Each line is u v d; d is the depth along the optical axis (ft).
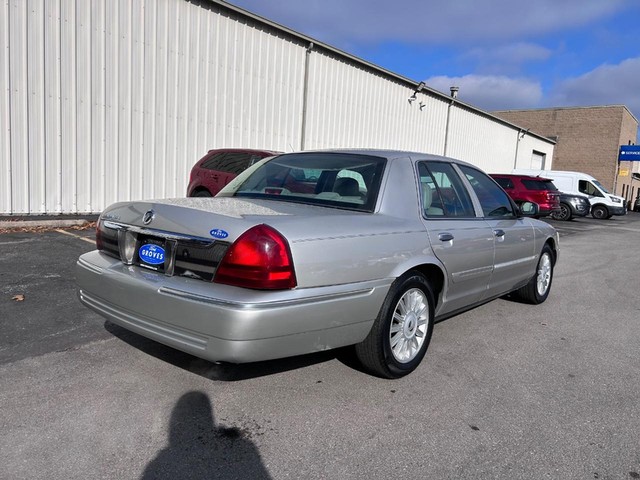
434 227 12.78
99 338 13.55
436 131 73.05
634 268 31.40
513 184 62.39
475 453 9.13
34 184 31.30
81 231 28.86
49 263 21.12
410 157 13.44
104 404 10.17
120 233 11.07
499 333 16.20
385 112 60.70
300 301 9.40
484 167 90.53
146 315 9.98
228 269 9.23
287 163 14.15
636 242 47.80
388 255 11.14
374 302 10.86
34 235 26.84
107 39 33.47
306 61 47.85
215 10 39.27
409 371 12.21
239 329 8.85
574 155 148.36
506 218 17.03
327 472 8.36
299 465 8.52
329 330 10.09
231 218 9.64
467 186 15.26
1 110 29.58
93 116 33.40
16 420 9.42
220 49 40.09
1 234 26.63
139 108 35.65
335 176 12.84
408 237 11.82
